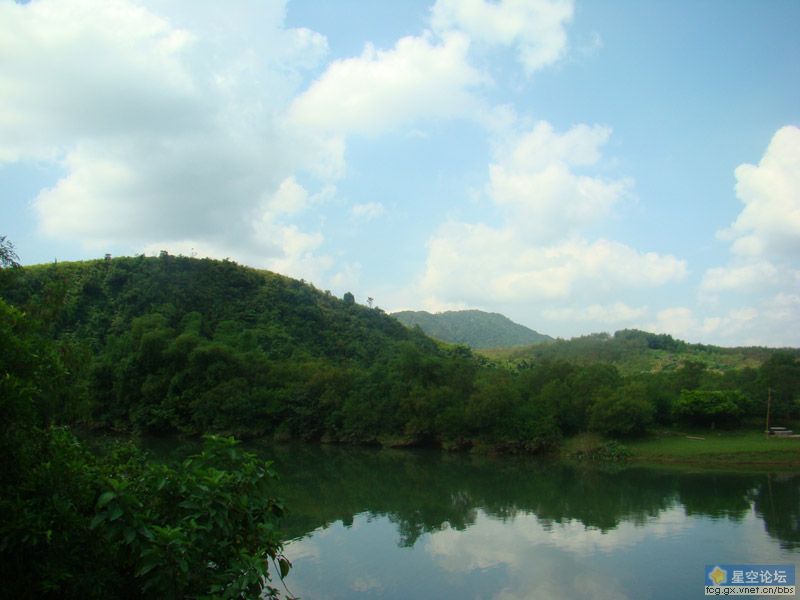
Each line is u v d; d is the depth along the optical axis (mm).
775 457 62531
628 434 73625
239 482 9781
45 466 8695
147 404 82812
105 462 13172
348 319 133000
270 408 85438
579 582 24891
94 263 114125
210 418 80625
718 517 37625
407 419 80312
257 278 131750
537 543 30984
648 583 24938
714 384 88062
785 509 40125
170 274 117375
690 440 71562
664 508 40625
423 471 59031
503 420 73500
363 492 46875
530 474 57094
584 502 42906
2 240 17359
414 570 26172
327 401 84250
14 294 52594
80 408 28828
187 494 9430
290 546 30047
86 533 8797
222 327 105938
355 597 22781
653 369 140500
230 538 9477
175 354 85000
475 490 48000
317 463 64812
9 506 7922
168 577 8352
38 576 8164
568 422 74812
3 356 8828
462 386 82125
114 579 8938
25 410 8461
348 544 30469
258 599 9109
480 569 26469
